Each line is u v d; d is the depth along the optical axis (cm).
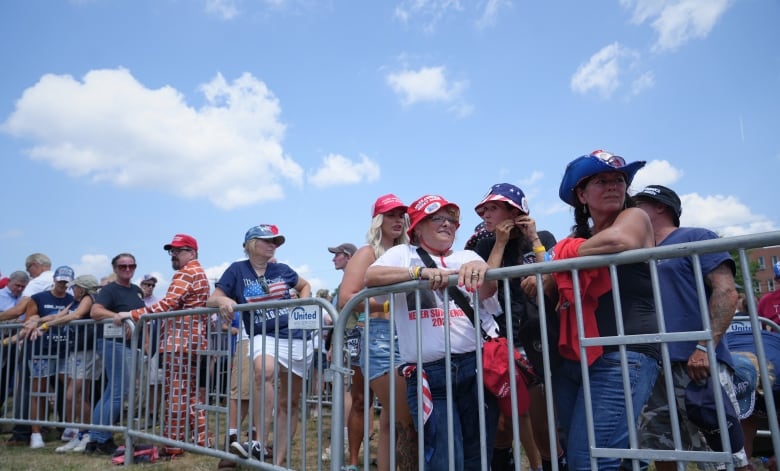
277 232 462
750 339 344
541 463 373
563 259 233
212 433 480
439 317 271
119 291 543
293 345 409
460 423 271
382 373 318
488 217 319
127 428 473
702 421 238
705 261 254
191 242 527
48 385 548
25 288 752
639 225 219
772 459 382
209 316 420
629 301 223
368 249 345
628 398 206
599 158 234
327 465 439
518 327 288
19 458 496
